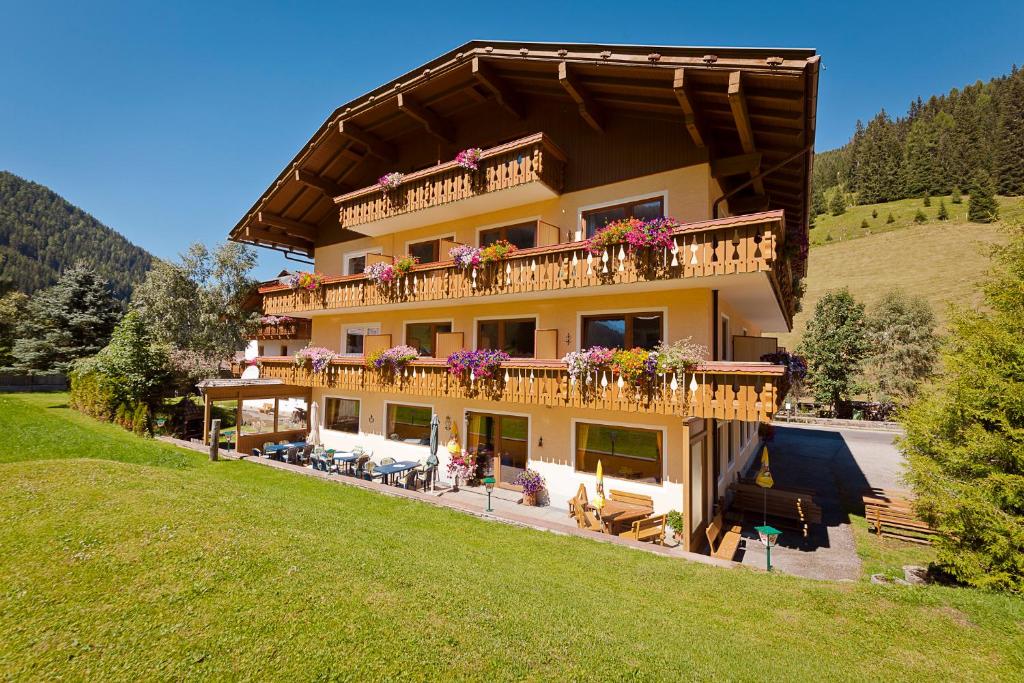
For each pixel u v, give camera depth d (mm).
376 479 15492
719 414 9234
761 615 6355
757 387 8883
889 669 5098
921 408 8430
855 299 62844
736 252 9383
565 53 11172
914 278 65000
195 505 7840
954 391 8008
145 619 4570
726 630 5863
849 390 33062
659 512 11344
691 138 11484
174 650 4137
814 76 8562
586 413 12836
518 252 12406
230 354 28312
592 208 12828
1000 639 5742
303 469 14492
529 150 12406
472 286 13383
